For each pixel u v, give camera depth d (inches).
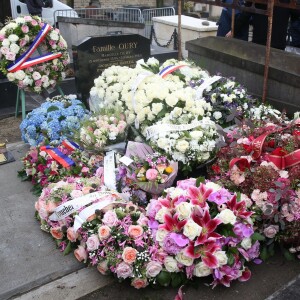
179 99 150.9
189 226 108.0
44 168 160.2
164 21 390.6
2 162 189.0
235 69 210.2
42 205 135.2
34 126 183.9
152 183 129.7
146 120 154.0
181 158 137.0
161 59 332.2
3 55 215.5
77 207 127.3
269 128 136.5
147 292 115.7
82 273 122.8
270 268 123.3
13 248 132.0
